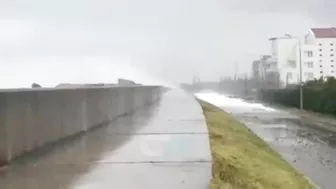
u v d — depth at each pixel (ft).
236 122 93.04
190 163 21.89
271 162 48.01
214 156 31.22
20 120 23.22
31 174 19.53
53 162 22.08
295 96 196.65
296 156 63.41
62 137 30.12
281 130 101.86
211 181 19.17
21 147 23.39
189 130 35.27
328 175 49.32
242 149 45.93
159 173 19.72
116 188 17.30
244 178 29.40
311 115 152.76
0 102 21.02
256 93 327.47
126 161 22.39
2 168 20.70
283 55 349.20
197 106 74.08
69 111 31.81
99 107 41.27
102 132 34.53
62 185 17.71
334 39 327.67
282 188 34.32
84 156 23.80
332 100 152.25
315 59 328.49
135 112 58.29
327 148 72.43
